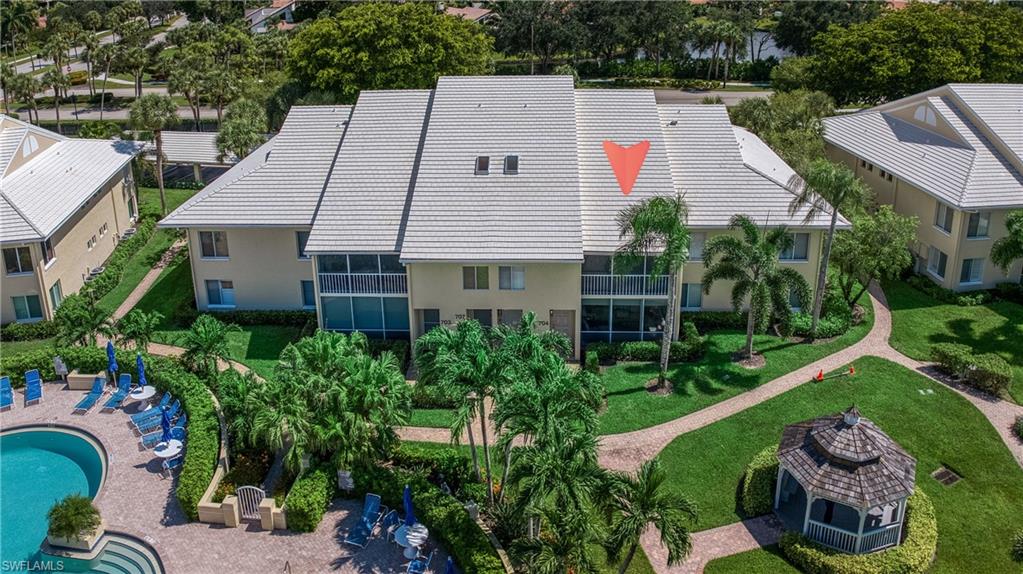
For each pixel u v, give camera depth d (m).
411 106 45.88
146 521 29.17
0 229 41.66
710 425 34.28
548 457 23.52
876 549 27.30
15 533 29.27
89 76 101.69
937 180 46.09
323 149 45.41
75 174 49.16
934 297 45.22
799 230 41.16
